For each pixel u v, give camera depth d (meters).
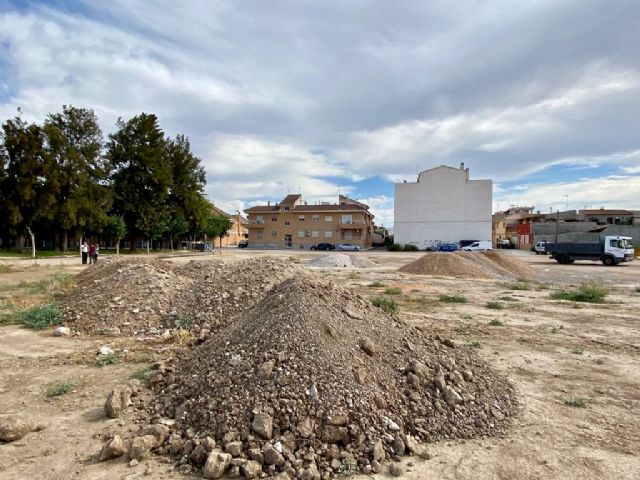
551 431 3.82
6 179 33.16
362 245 66.00
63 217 36.09
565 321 9.20
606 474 3.11
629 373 5.61
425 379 4.21
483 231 56.06
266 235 70.06
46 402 4.32
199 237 70.00
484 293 13.92
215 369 4.11
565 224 57.50
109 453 3.21
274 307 4.97
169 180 46.62
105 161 43.06
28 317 8.06
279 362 3.90
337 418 3.39
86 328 7.50
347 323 4.79
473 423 3.82
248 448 3.18
